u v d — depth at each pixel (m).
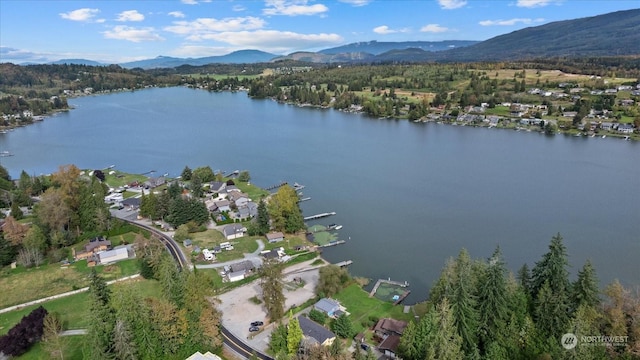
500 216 143.62
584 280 66.75
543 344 60.66
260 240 122.06
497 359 61.56
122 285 75.44
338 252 118.69
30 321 74.38
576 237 126.75
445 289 72.38
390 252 118.69
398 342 73.62
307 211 149.50
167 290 71.75
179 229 121.12
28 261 105.38
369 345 75.06
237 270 100.62
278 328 74.19
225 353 73.44
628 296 66.19
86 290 95.06
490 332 66.75
